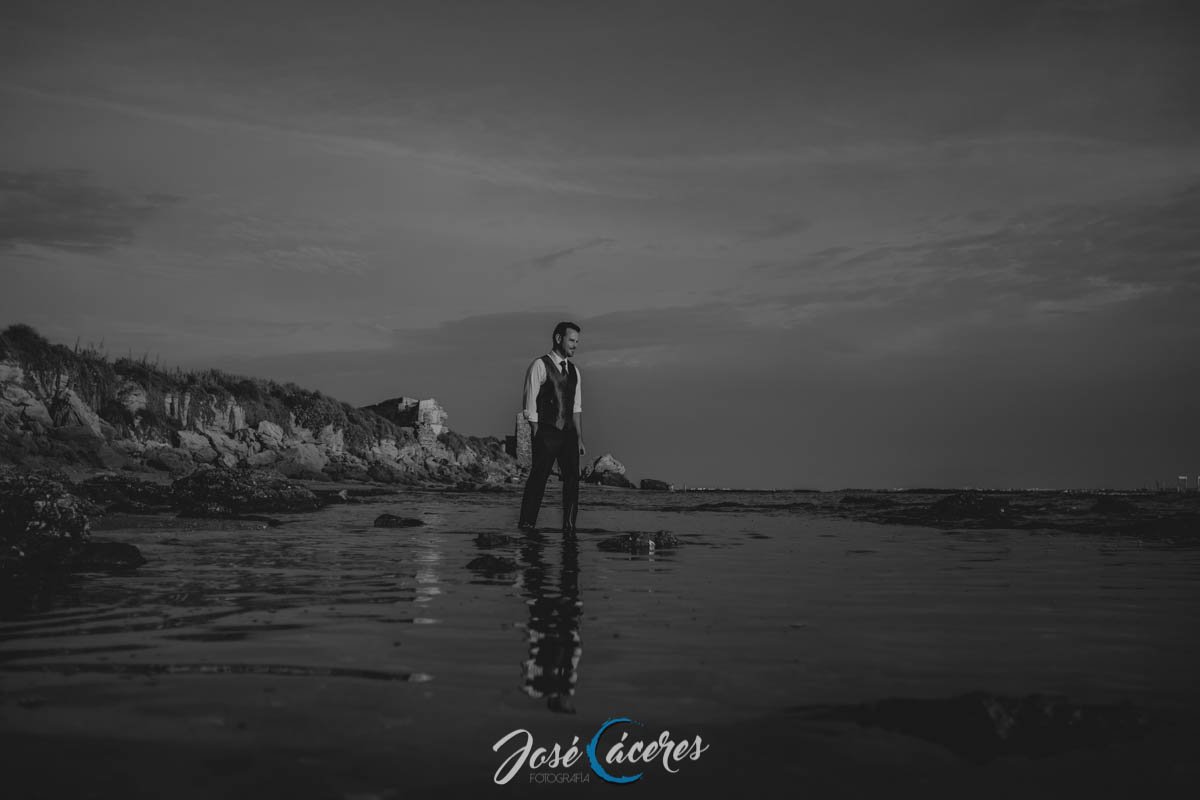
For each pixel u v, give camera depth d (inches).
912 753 82.0
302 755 79.2
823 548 321.7
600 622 152.6
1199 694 103.2
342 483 1713.8
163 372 1898.4
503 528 422.6
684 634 141.3
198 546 307.3
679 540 363.3
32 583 203.3
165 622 150.1
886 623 153.5
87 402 1581.0
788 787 73.4
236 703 96.0
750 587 204.2
